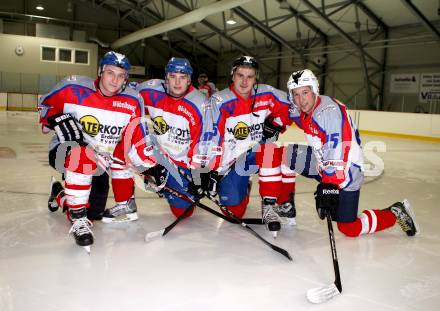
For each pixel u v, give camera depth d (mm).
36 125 9758
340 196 2264
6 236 2275
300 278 1882
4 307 1525
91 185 2402
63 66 19109
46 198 3139
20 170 4258
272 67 18172
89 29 20547
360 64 14367
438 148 8367
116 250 2141
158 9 17547
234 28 16844
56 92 2240
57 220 2598
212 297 1667
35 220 2580
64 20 19312
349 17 13250
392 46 12594
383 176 4801
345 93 15070
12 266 1889
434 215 3082
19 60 18297
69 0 19438
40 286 1703
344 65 15000
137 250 2152
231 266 1986
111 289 1701
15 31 18984
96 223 2604
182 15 13461
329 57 15516
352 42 13133
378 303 1662
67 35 19188
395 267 2043
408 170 5348
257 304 1624
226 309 1577
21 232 2350
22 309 1515
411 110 12750
